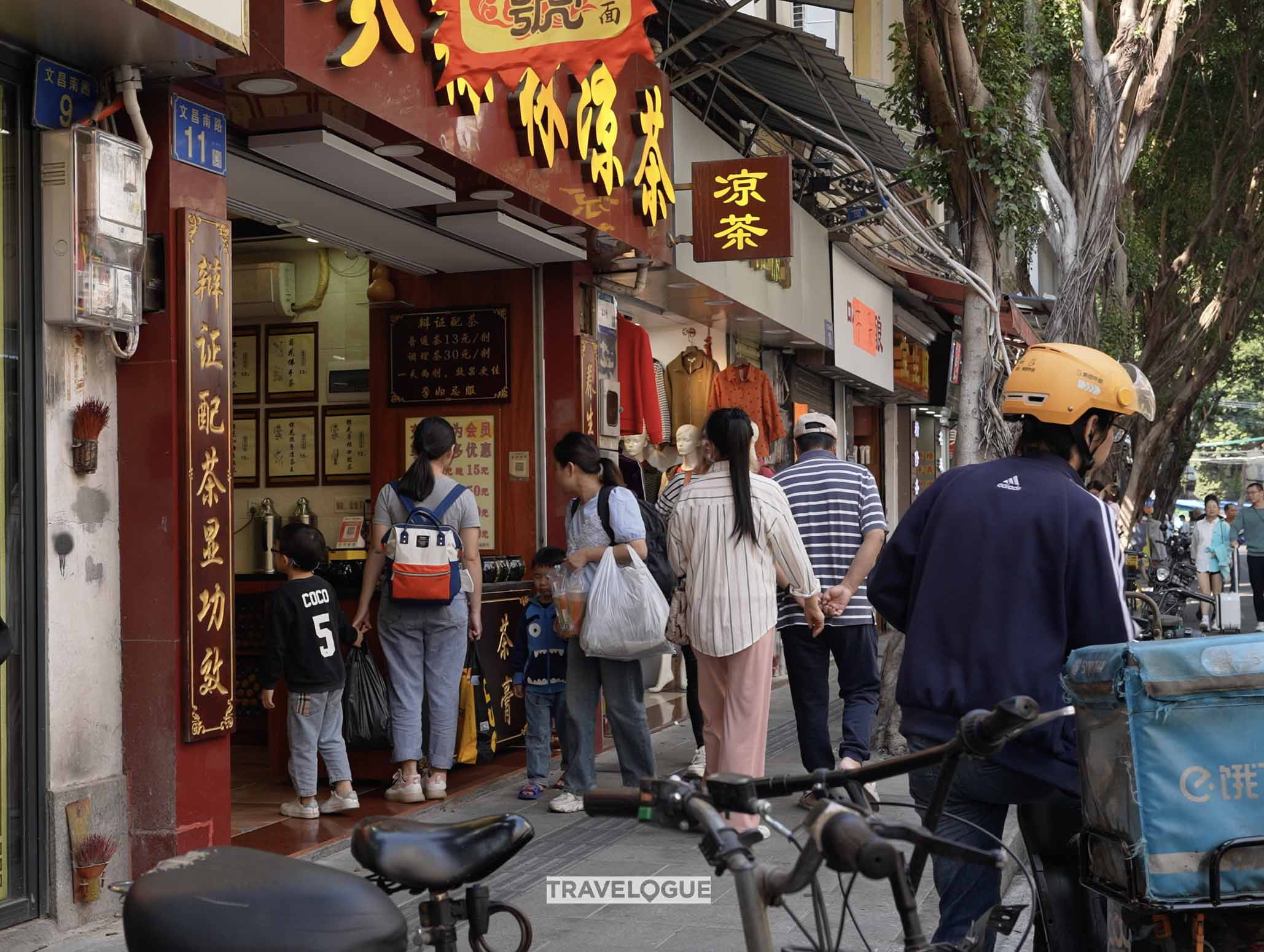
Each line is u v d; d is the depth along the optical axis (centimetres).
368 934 214
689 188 943
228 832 523
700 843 201
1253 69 2367
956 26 940
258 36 496
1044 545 310
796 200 1316
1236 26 2228
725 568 568
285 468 945
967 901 314
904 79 1001
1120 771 249
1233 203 2508
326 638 670
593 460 688
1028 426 332
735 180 934
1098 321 1551
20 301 462
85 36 454
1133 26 1587
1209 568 2134
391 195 671
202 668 503
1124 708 245
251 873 219
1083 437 328
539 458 875
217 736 514
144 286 496
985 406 958
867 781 221
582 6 587
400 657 702
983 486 322
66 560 477
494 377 884
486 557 831
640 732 681
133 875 495
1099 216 1510
